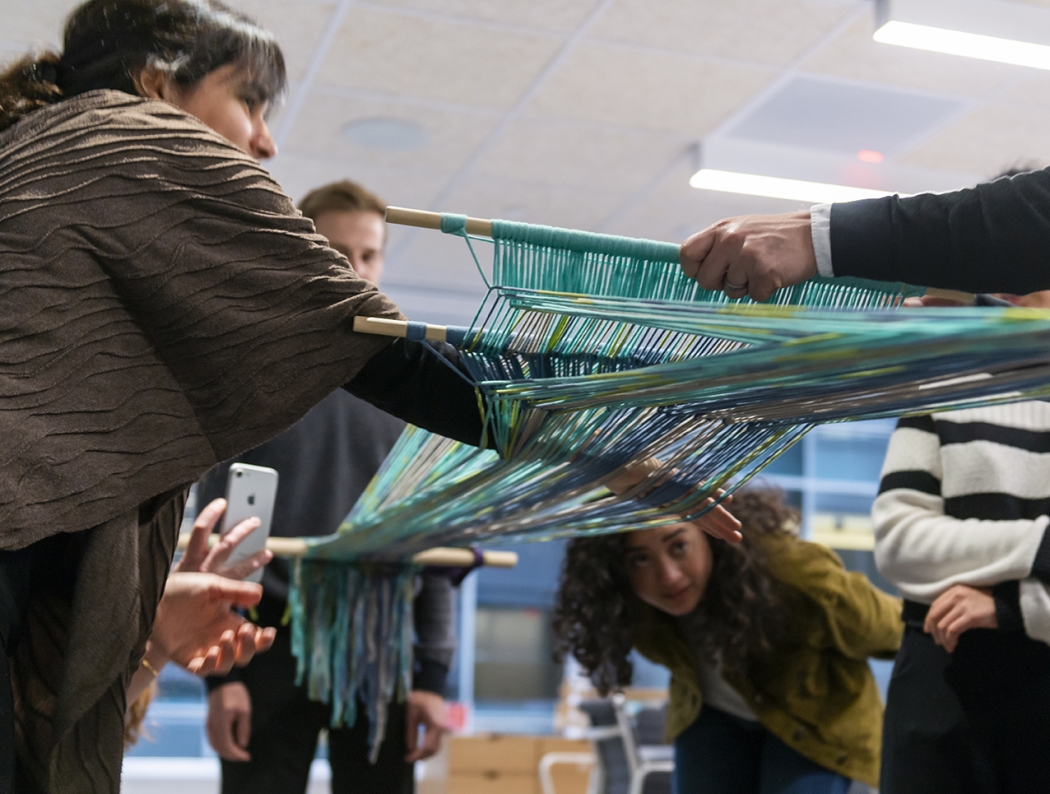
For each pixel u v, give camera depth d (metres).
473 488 1.33
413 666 2.02
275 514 1.89
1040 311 0.63
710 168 4.18
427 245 5.47
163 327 0.90
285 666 1.89
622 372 0.91
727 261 0.95
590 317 0.93
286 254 0.92
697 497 1.21
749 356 0.77
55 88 1.01
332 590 1.87
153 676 1.27
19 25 3.31
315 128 4.19
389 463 1.53
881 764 1.52
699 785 1.98
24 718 0.96
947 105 3.83
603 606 1.98
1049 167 0.95
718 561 1.88
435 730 1.99
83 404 0.88
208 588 1.26
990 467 1.47
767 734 1.98
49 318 0.86
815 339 0.72
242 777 1.86
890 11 3.10
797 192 4.44
